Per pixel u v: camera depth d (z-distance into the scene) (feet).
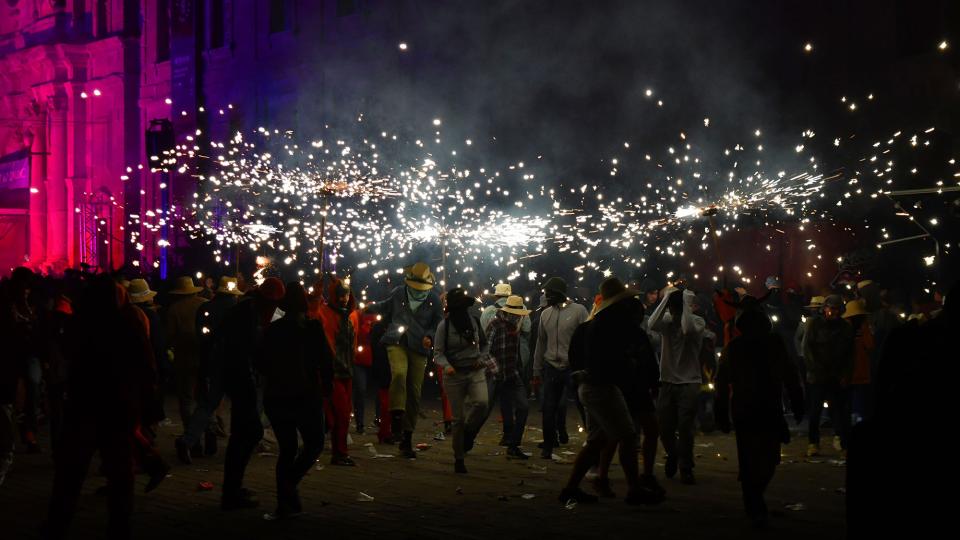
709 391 45.19
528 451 41.83
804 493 31.27
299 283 27.61
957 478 9.38
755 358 26.71
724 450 41.88
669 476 34.58
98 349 23.36
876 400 10.38
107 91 155.63
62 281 55.98
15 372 30.91
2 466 30.76
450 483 33.45
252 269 97.86
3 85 176.04
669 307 33.99
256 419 28.81
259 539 24.79
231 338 28.63
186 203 128.98
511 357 40.29
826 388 40.34
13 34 175.32
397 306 41.50
